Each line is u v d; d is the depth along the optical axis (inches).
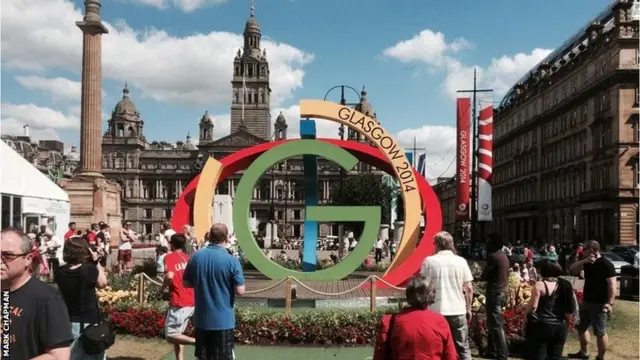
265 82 4722.0
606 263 339.9
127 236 773.3
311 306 494.6
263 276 698.8
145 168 4756.4
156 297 474.3
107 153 4736.7
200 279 242.4
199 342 242.5
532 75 2664.9
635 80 1678.2
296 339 385.4
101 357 222.4
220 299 241.1
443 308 269.6
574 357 351.6
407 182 584.4
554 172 2252.7
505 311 410.3
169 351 356.5
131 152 4731.8
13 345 136.9
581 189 1998.0
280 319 392.5
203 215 592.4
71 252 231.3
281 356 350.6
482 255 1357.0
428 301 180.9
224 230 250.7
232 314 244.8
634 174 1672.0
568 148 2132.1
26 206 732.7
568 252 1330.0
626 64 1690.5
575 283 753.0
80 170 1325.0
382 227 1504.7
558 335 278.4
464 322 272.2
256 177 573.9
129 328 400.8
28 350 137.7
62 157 4025.6
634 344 388.8
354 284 616.1
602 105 1814.7
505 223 2947.8
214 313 239.8
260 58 4744.1
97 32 1307.8
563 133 2175.2
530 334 283.4
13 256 139.3
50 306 140.5
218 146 4411.9
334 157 576.7
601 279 340.2
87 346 215.2
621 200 1674.5
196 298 243.4
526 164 2628.0
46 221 783.7
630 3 1710.1
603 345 339.6
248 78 4722.0
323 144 577.6
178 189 4749.0
